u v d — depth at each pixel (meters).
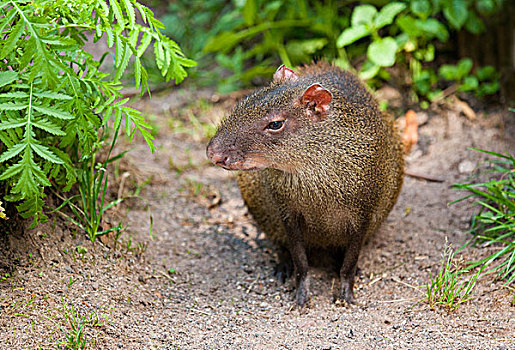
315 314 4.30
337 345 3.80
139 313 4.13
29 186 3.58
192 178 5.96
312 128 3.98
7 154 3.52
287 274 4.83
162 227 5.24
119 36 3.85
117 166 5.49
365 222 4.33
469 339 3.78
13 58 3.76
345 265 4.46
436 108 6.62
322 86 3.91
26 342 3.53
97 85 4.04
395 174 4.65
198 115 6.89
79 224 4.44
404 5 6.34
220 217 5.57
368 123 4.21
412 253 4.94
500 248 4.75
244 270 4.89
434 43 7.14
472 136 6.25
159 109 6.96
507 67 6.63
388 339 3.85
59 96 3.64
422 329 3.95
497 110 6.51
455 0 6.45
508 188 5.26
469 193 5.54
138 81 3.90
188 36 7.88
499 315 4.03
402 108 6.66
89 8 3.85
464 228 5.16
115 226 4.93
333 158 4.04
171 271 4.71
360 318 4.19
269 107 3.94
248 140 3.93
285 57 7.05
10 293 3.86
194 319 4.17
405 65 6.91
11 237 4.16
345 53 7.05
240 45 7.82
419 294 4.41
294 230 4.43
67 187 4.05
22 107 3.59
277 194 4.29
